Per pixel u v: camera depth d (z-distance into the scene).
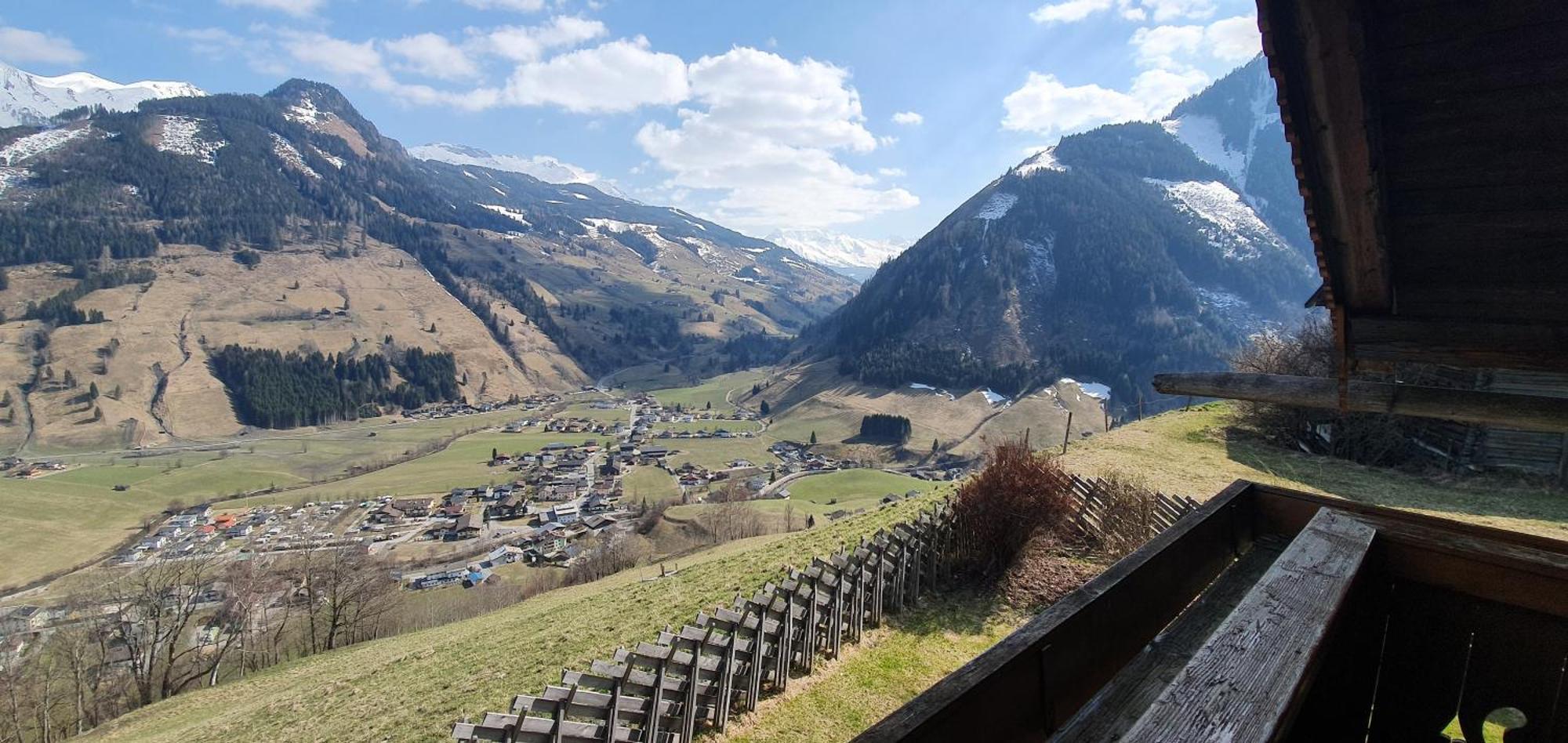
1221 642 1.56
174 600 30.47
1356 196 2.42
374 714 10.25
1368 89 2.13
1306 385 4.59
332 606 33.25
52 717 27.83
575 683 6.17
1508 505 13.41
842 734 7.15
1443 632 2.42
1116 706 1.64
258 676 22.73
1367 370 3.43
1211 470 16.11
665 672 6.78
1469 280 2.97
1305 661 1.47
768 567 13.27
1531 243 2.74
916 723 1.27
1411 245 2.97
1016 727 1.59
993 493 10.59
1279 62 2.05
